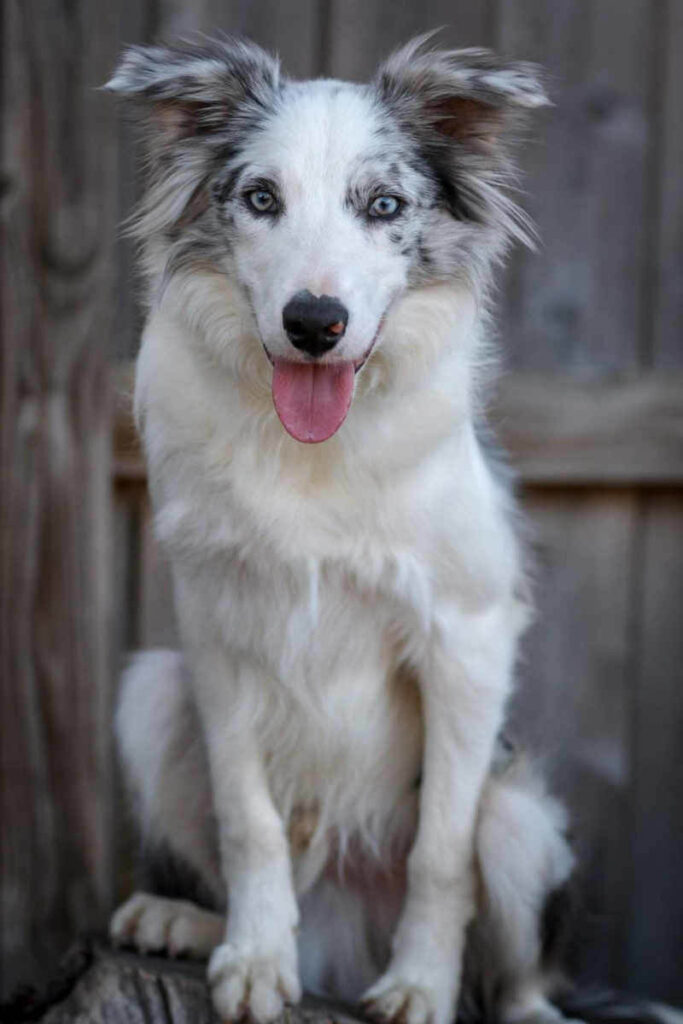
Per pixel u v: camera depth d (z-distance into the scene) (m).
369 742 3.21
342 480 2.87
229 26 4.18
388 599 3.00
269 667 3.08
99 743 4.19
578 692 4.52
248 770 3.12
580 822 4.54
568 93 4.35
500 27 4.30
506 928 3.29
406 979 3.06
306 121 2.89
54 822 4.17
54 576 4.12
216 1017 2.89
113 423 4.13
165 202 3.01
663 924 4.59
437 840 3.11
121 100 3.10
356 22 4.23
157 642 4.28
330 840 3.39
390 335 2.90
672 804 4.57
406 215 2.90
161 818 3.49
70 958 3.23
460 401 2.95
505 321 4.39
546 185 4.38
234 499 2.89
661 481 4.38
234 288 2.88
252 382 2.88
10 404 4.05
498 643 3.09
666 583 4.50
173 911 3.28
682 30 4.36
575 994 3.71
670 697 4.54
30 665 4.12
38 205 4.03
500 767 3.38
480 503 3.00
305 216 2.81
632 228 4.41
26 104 4.00
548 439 4.33
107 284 4.08
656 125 4.38
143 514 4.27
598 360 4.43
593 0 4.32
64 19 4.00
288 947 2.98
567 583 4.47
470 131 3.06
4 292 4.03
